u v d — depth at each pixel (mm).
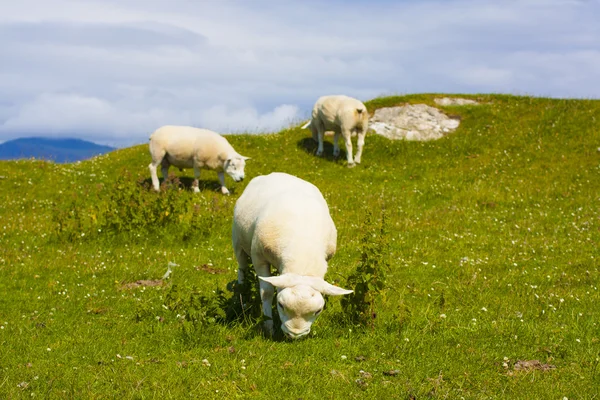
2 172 21172
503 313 9008
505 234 15203
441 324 8367
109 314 9141
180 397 6102
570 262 12398
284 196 8180
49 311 9273
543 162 22328
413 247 13758
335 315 8516
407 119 27000
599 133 23672
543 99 28016
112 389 6234
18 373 6625
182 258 13078
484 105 27828
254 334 7965
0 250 13312
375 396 6191
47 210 18188
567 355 7297
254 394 6246
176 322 8523
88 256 13148
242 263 9266
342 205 18656
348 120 23219
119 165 23750
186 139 20406
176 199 15562
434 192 20188
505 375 6715
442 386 6418
